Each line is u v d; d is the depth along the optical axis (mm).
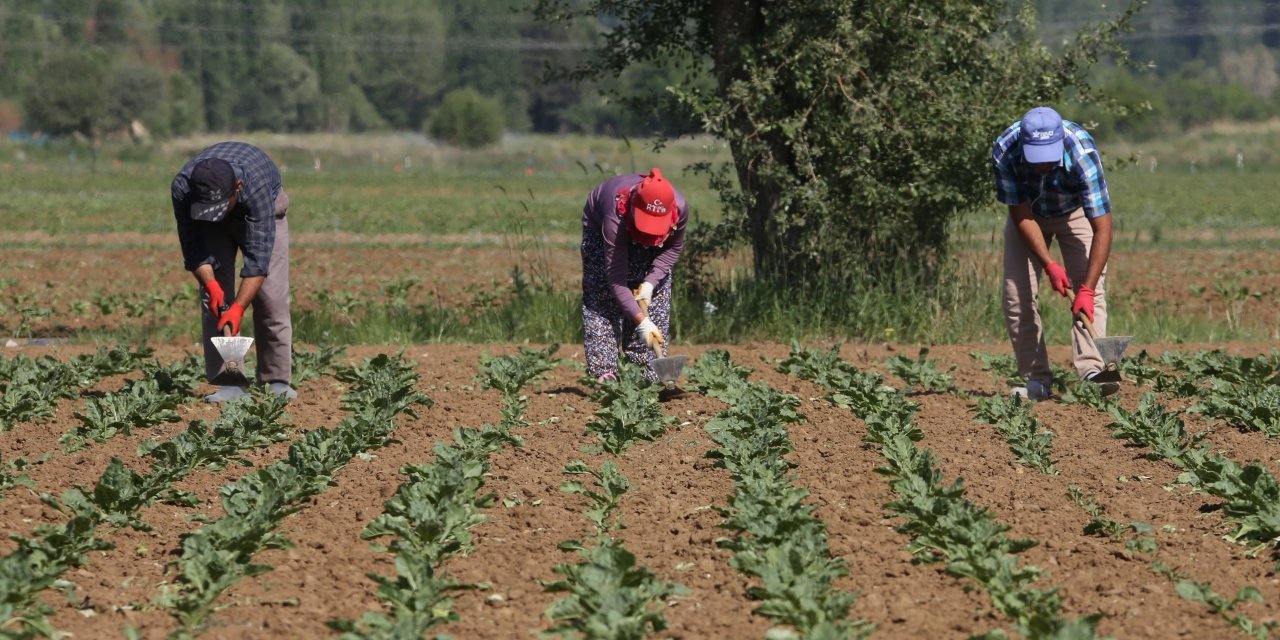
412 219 112812
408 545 17750
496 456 23766
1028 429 25281
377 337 42219
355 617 15820
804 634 14945
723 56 42812
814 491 21406
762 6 43406
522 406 28297
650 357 28672
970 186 40750
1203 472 21125
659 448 24578
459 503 19672
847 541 18531
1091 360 27250
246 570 16875
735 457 22672
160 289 60312
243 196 25922
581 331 42312
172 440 22812
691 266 44375
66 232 94938
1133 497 21031
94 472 22547
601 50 46844
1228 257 77875
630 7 46312
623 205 25688
